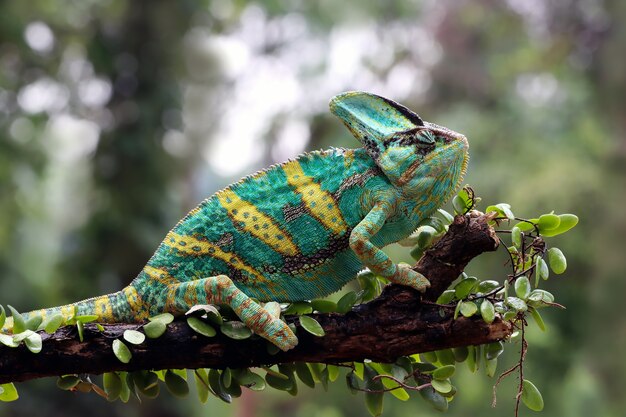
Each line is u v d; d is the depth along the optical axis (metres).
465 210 2.73
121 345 2.52
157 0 10.48
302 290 2.98
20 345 2.52
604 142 11.65
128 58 10.25
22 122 11.24
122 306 2.80
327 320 2.64
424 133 2.97
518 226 2.69
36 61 10.99
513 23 13.66
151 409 8.98
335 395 10.66
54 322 2.52
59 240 12.53
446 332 2.60
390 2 14.51
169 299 2.78
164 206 9.79
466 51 13.95
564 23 13.09
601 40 12.80
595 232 10.29
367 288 2.84
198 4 10.76
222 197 2.97
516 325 2.64
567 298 10.43
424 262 2.69
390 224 3.01
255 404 11.30
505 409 8.71
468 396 8.80
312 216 2.97
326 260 2.98
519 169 11.24
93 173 9.71
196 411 9.16
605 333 10.01
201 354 2.61
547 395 9.30
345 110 3.05
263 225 2.95
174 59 10.45
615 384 9.78
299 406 11.12
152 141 9.87
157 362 2.59
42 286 11.28
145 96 10.09
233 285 2.68
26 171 11.86
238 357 2.62
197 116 12.69
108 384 2.69
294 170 3.03
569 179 10.45
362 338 2.62
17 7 11.09
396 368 2.65
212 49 11.38
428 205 3.01
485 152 12.09
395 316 2.63
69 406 9.53
